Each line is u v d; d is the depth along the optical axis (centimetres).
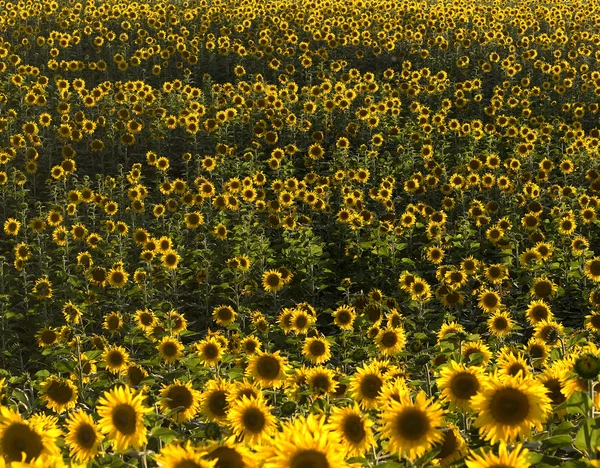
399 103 2194
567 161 1684
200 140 2053
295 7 3694
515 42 3173
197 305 1216
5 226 1345
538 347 681
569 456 427
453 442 360
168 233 1408
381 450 402
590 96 2503
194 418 559
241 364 718
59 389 611
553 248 1227
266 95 2275
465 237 1373
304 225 1401
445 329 748
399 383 459
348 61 2961
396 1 3972
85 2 3672
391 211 1580
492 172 1834
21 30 2805
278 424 462
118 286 1138
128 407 373
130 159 1938
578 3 3934
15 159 1839
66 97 2094
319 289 1259
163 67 2762
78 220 1443
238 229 1380
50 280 1297
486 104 2489
